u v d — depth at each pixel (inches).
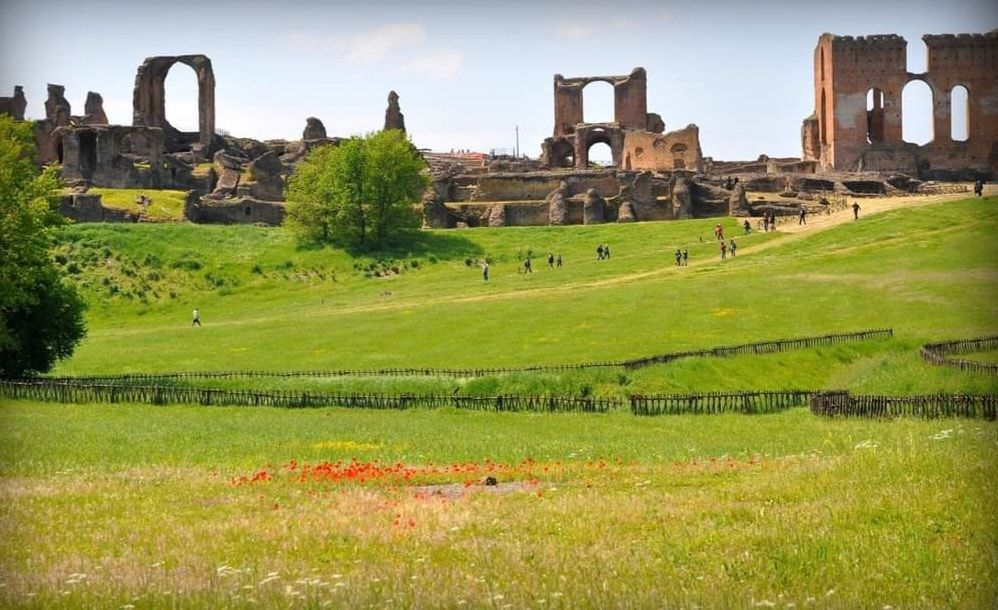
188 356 4382.4
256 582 1338.6
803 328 4340.6
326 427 2785.4
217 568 1392.7
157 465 2197.3
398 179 7190.0
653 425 2795.3
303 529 1604.3
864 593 1286.9
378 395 3235.7
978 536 1443.2
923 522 1519.4
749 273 5516.7
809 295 4918.8
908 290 4911.4
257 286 6363.2
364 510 1711.4
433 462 2215.8
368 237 7135.8
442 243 7145.7
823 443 2258.9
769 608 1227.9
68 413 3078.2
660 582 1326.3
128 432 2691.9
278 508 1754.4
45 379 3720.5
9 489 1929.1
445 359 4013.3
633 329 4416.8
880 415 2714.1
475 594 1277.1
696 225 7322.8
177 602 1273.4
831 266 5551.2
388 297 5836.6
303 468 2110.0
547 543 1505.9
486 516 1652.3
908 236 6205.7
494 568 1385.3
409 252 6914.4
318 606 1250.6
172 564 1439.5
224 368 4060.0
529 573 1360.7
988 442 2016.5
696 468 2032.5
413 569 1385.3
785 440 2383.1
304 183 7180.1
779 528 1529.3
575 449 2361.0
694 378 3523.6
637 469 2055.9
